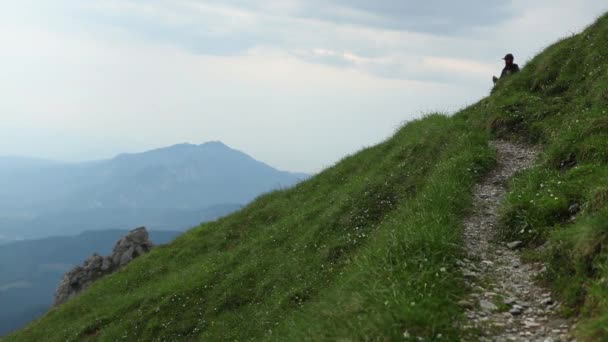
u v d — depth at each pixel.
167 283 31.61
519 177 18.31
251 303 23.27
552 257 11.16
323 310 11.70
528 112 25.30
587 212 12.00
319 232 24.38
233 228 37.31
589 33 28.80
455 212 15.66
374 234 19.84
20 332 38.19
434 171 21.30
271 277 24.05
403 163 25.81
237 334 21.05
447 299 9.89
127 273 39.34
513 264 12.19
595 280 9.09
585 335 7.71
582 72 26.12
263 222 35.56
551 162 17.45
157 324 25.73
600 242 9.70
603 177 13.23
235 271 27.16
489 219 15.32
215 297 25.55
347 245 21.50
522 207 14.53
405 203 20.28
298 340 11.28
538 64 30.17
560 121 22.48
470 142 22.70
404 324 8.98
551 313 9.38
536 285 10.77
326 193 32.31
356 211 23.98
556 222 13.27
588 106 21.22
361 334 9.16
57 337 31.36
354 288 11.55
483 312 9.72
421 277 10.62
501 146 23.48
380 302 9.85
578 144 16.88
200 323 23.98
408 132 32.06
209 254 34.84
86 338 29.08
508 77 31.80
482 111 28.84
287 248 26.08
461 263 11.95
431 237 12.40
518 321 9.30
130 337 26.06
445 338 8.64
